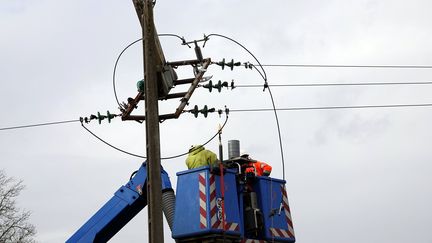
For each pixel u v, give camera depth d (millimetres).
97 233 10398
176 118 10820
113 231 10633
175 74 11438
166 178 10164
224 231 8656
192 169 8992
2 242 27156
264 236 9367
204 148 9438
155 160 9641
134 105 10938
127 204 10336
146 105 9992
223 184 8891
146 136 9875
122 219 10594
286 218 9812
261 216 9352
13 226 27391
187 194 8922
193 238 8742
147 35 10273
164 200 9984
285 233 9672
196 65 11555
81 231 10453
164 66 11062
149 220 9383
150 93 10008
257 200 9539
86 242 10398
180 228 8828
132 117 10945
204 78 11484
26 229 27750
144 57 10250
